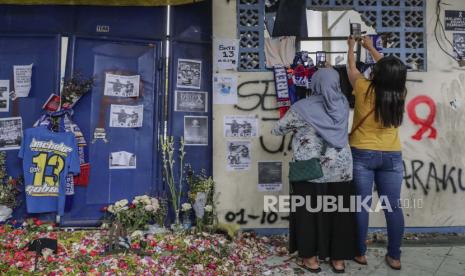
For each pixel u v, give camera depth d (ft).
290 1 17.03
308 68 16.84
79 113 16.90
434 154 17.11
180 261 13.74
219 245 14.99
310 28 22.07
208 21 17.75
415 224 17.12
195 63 17.67
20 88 16.74
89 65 16.99
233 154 16.92
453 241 16.33
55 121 16.58
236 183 16.92
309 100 13.07
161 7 17.42
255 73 16.97
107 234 15.64
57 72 16.78
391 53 17.17
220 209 16.85
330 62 17.93
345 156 12.89
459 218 17.12
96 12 17.15
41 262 13.16
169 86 17.43
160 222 16.75
